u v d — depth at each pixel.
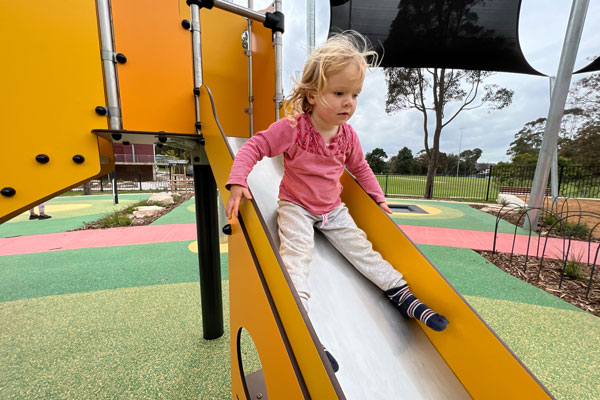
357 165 1.52
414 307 1.19
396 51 7.46
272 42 2.14
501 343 1.01
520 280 3.57
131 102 1.51
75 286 3.25
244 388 1.17
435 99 13.27
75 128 1.33
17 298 2.94
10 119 1.21
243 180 1.09
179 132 1.67
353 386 1.03
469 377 1.10
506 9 6.26
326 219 1.36
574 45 5.52
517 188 15.44
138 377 1.84
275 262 0.89
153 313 2.64
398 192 17.36
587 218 8.01
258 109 2.30
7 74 1.19
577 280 3.60
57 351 2.10
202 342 2.21
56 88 1.28
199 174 2.02
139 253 4.54
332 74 1.11
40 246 4.99
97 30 1.34
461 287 3.35
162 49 1.58
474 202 12.25
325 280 1.29
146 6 1.53
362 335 1.17
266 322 0.93
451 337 1.16
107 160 1.85
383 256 1.43
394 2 6.17
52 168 1.29
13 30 1.19
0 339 2.24
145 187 19.80
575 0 5.41
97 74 1.35
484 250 4.81
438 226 6.79
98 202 11.23
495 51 7.30
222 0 1.65
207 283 2.15
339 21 6.59
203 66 2.06
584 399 1.75
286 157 1.31
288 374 0.81
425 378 1.11
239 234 1.12
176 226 6.67
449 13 6.35
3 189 1.21
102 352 2.09
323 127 1.28
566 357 2.12
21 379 1.83
